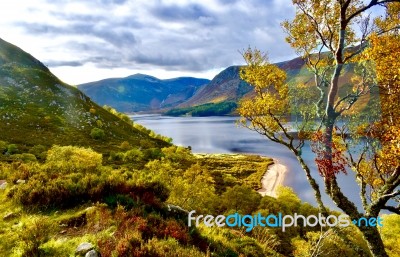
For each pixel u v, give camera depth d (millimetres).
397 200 13102
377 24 13727
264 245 13492
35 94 139250
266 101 14812
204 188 36875
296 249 21109
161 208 11750
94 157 59906
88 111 145375
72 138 113062
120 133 138375
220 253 10273
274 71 15742
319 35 15508
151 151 100375
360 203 66688
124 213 9898
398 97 11953
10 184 13430
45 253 7629
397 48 12023
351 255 16266
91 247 7707
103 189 12062
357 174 14453
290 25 16516
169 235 9461
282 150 164750
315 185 14438
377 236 12359
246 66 16219
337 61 13031
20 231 8586
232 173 107250
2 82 138625
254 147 181000
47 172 14148
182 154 115562
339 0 12516
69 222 9742
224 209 33031
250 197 34750
